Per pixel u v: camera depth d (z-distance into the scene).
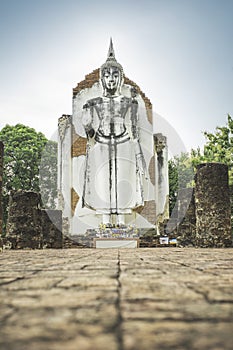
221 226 16.72
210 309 2.43
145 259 7.48
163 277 4.15
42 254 10.44
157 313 2.31
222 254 9.69
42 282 3.78
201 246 16.77
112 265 5.88
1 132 35.34
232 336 1.79
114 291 3.18
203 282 3.72
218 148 25.94
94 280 3.91
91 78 23.53
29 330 1.92
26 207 16.88
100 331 1.89
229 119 26.47
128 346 1.63
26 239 16.69
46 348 1.60
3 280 3.97
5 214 32.78
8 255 9.97
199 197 17.08
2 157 13.27
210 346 1.63
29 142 34.59
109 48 22.97
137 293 3.07
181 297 2.87
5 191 33.22
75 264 6.17
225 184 17.06
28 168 33.78
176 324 2.03
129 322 2.08
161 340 1.72
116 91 21.94
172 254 9.79
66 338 1.76
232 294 2.99
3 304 2.64
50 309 2.45
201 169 17.14
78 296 2.94
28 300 2.79
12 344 1.67
